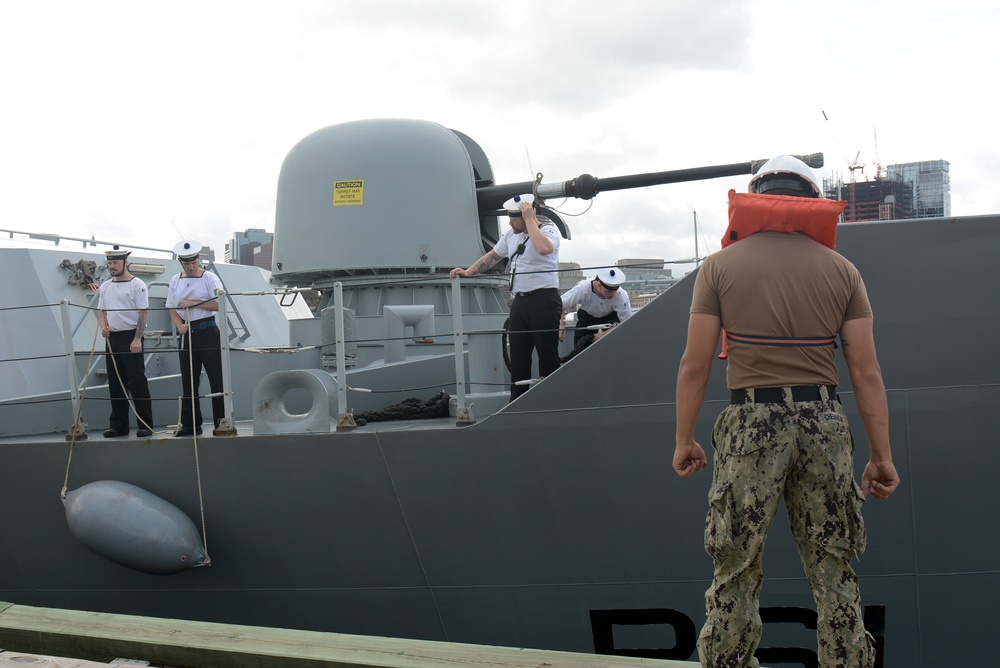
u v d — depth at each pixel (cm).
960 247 409
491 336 600
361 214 715
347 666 315
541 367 530
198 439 507
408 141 725
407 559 482
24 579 570
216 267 898
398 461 470
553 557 458
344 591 498
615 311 638
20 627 366
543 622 466
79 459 534
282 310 968
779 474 223
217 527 511
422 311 679
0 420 634
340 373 500
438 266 723
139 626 362
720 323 236
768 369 227
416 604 487
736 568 229
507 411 453
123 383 598
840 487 222
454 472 463
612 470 443
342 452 478
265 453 493
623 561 448
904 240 412
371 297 750
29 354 707
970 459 413
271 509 499
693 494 434
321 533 493
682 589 443
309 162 734
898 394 416
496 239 794
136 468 523
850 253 414
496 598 471
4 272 730
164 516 496
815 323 227
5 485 554
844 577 226
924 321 412
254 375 678
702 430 430
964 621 423
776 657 437
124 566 516
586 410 444
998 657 424
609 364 440
